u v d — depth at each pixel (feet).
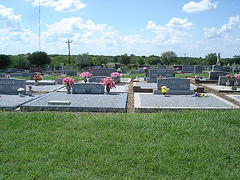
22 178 11.77
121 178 11.87
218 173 12.31
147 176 12.02
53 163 13.33
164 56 161.38
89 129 18.60
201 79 58.34
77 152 14.65
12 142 16.20
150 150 14.73
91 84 37.29
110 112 26.12
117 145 15.57
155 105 27.89
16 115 22.40
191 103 29.27
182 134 17.46
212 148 15.23
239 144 15.80
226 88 44.50
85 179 11.72
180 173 12.32
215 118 21.07
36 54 148.77
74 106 26.66
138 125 19.11
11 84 38.78
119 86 48.24
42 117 21.66
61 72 118.73
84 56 152.35
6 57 135.85
